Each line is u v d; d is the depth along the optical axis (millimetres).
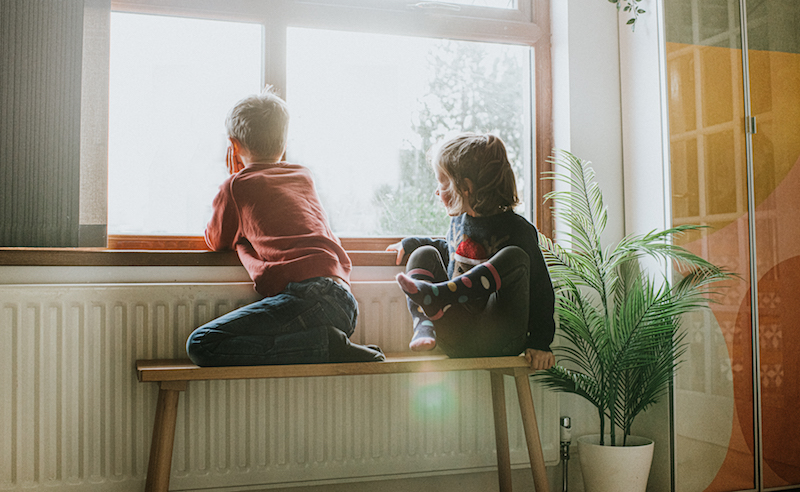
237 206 1643
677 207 1993
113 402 1607
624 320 1864
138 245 1830
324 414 1793
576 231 1967
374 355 1473
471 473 1994
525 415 1624
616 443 2092
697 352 1980
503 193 1622
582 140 2154
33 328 1546
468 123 2180
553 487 2070
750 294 2045
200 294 1676
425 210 2117
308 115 2010
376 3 2074
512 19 2223
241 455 1713
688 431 1977
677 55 2021
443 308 1493
